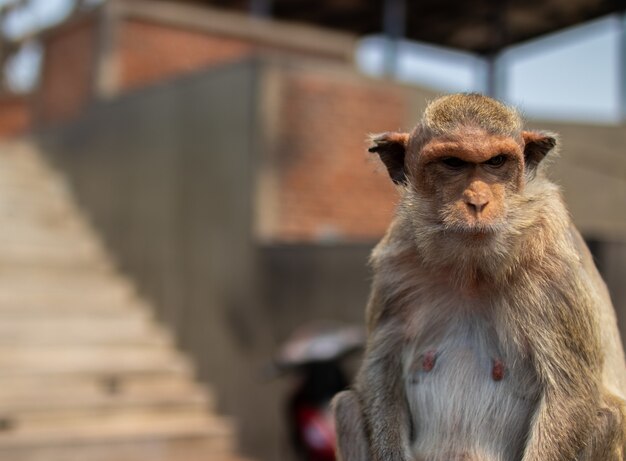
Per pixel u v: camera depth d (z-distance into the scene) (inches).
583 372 154.8
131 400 419.2
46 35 676.1
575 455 151.9
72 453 378.0
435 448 161.0
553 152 163.5
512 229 151.6
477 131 147.7
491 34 698.2
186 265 463.5
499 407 159.6
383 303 167.2
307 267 394.6
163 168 485.7
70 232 541.6
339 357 337.4
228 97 442.6
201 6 736.3
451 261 157.2
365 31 770.2
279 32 634.2
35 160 613.9
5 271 480.4
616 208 549.0
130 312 477.7
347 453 170.7
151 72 600.4
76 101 619.2
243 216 428.5
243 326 423.8
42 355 437.1
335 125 447.5
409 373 165.9
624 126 553.9
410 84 471.5
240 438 418.3
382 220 457.4
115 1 590.6
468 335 163.6
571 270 155.9
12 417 391.9
